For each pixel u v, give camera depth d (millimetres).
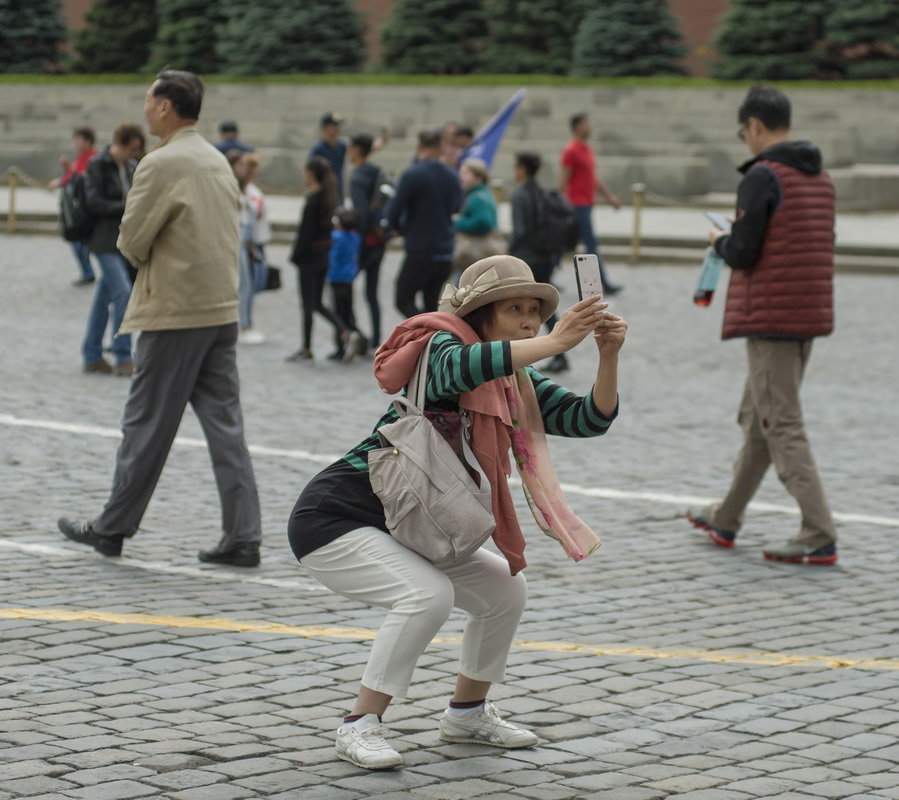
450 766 5336
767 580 8398
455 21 39500
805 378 15875
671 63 38281
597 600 7840
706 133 35375
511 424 5207
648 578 8336
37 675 6176
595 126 35938
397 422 5141
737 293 8812
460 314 5238
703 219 31484
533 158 16000
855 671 6723
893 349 17953
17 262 25062
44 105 40375
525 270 5207
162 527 9000
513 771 5309
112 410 12750
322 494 5285
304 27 39688
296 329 18797
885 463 11781
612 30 37719
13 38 43562
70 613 7105
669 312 20891
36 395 13289
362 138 16750
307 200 15820
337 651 6695
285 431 12172
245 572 8094
